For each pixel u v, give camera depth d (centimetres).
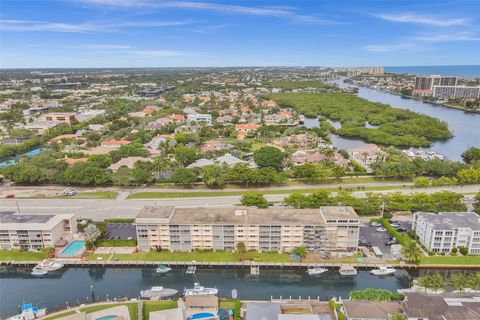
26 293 15962
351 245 18012
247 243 18188
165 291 15500
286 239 18012
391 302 13550
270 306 13662
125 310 14288
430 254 17738
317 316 12825
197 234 18138
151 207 19388
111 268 17550
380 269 16700
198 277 16950
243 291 15850
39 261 17700
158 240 18300
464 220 18688
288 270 17112
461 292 14300
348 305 13300
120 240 18950
